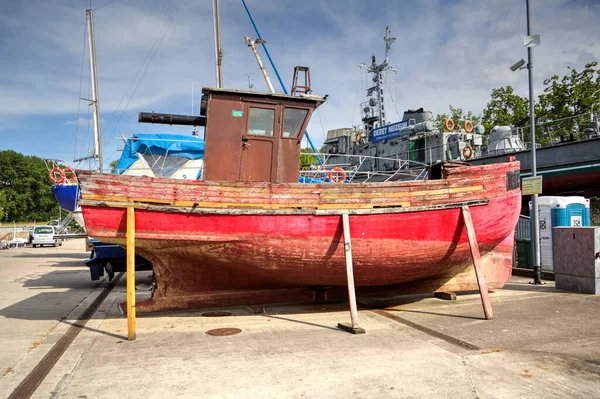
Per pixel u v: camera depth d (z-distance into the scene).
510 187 7.91
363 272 7.47
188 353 5.26
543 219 11.73
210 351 5.34
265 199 6.59
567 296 8.72
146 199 6.23
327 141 31.27
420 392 3.98
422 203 7.23
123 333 6.31
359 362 4.84
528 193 10.68
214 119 7.15
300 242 6.77
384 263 7.35
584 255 9.03
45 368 4.75
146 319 7.24
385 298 9.15
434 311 7.66
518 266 12.42
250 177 7.26
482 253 8.35
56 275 14.63
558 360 4.83
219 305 7.98
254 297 8.16
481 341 5.66
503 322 6.69
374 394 3.95
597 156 15.15
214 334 6.20
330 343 5.65
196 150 11.19
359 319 7.16
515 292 9.38
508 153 18.14
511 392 3.95
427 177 9.93
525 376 4.34
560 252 9.55
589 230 8.93
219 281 7.97
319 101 7.53
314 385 4.18
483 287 7.04
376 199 6.99
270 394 3.98
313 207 6.73
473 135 22.88
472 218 7.61
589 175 15.44
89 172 6.08
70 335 6.23
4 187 71.75
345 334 6.13
